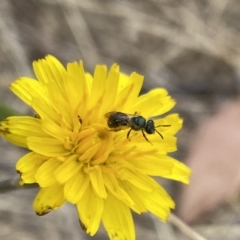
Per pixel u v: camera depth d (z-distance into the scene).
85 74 0.16
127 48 0.25
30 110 0.23
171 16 0.25
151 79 0.24
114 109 0.16
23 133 0.16
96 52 0.24
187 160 0.21
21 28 0.24
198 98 0.24
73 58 0.24
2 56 0.23
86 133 0.16
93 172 0.16
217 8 0.26
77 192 0.16
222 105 0.23
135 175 0.16
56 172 0.15
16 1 0.24
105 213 0.16
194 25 0.25
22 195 0.22
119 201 0.16
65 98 0.16
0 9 0.24
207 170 0.21
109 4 0.25
